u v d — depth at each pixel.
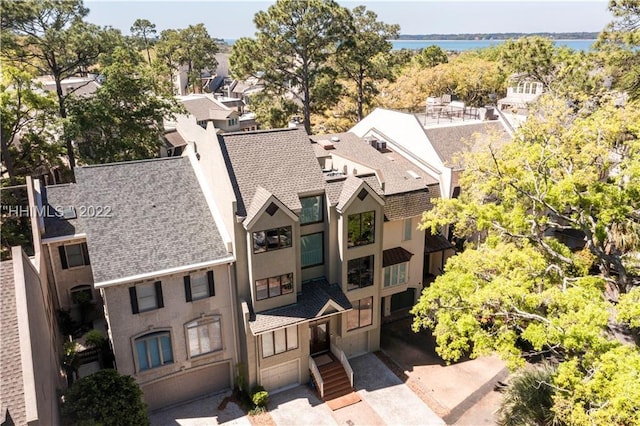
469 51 154.25
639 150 25.59
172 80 121.44
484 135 46.16
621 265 24.78
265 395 29.61
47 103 45.56
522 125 35.12
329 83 67.06
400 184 37.25
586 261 27.53
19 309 18.11
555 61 49.59
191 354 29.38
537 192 25.52
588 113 34.84
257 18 63.97
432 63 114.38
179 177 32.03
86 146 52.00
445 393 30.83
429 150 42.50
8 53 47.84
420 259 38.47
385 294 37.03
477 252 27.28
